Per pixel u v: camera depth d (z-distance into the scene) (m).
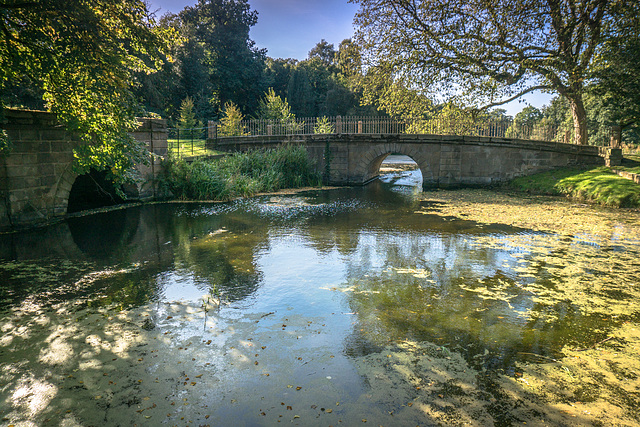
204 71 43.88
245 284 6.18
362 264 7.23
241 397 3.33
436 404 3.21
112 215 12.28
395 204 14.81
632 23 17.12
